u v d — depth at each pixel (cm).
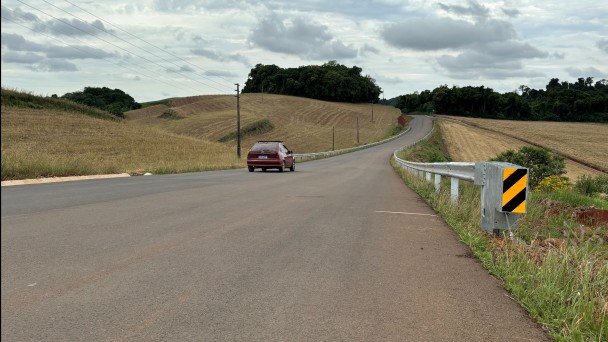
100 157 3831
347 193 1550
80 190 1455
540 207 1123
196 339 373
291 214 1035
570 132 12606
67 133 5231
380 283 533
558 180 2092
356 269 590
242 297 475
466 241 759
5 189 1465
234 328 397
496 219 776
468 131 12569
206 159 4197
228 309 441
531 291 489
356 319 423
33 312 423
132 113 15288
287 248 698
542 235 875
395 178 2548
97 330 387
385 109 17412
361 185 1938
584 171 7206
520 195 735
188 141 6031
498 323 423
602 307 437
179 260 614
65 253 638
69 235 756
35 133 4972
